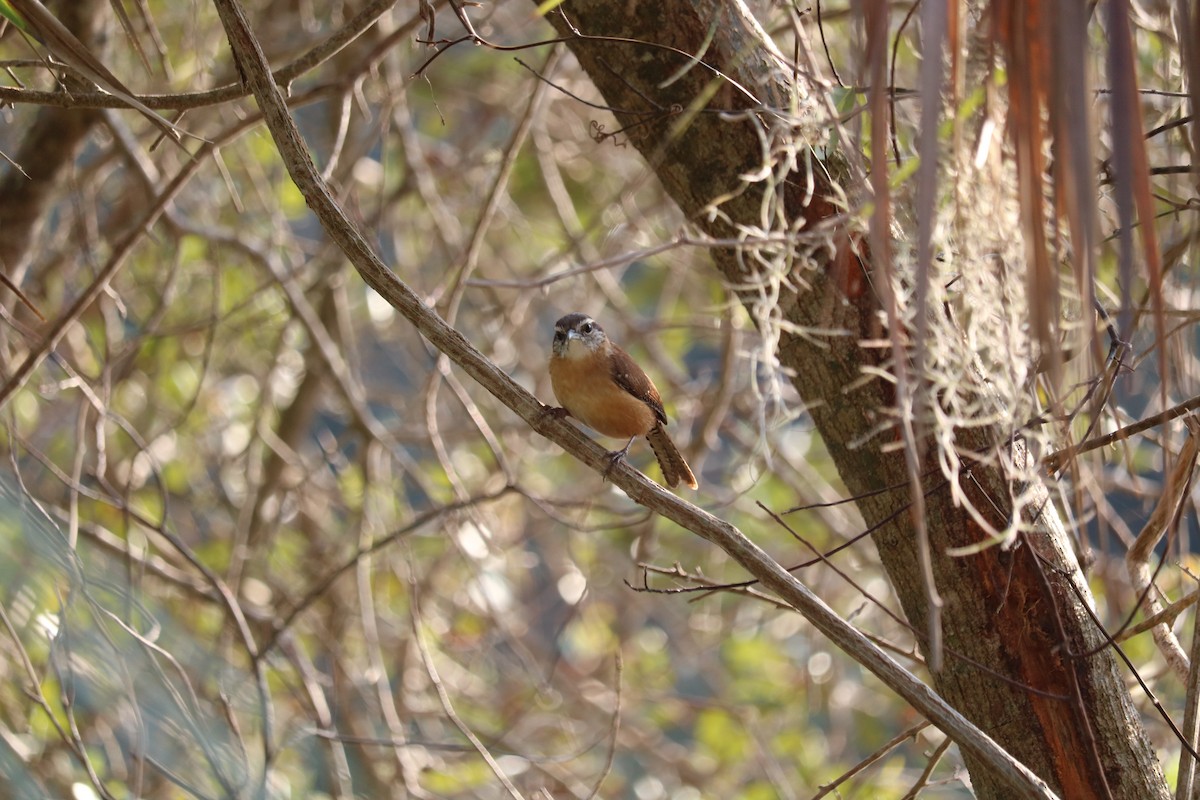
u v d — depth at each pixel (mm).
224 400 16625
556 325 9523
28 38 7301
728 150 7164
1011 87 4609
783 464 14789
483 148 16750
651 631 17969
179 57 13602
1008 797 6723
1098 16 7445
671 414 15836
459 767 13984
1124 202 4129
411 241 16703
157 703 8031
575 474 17469
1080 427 7680
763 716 16078
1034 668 6633
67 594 7797
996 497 6609
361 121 14945
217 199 15312
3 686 9938
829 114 5879
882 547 7027
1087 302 4285
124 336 14836
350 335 14281
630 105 7500
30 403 13938
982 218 5492
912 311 6094
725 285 6555
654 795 16078
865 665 5910
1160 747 10547
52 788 9391
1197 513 7895
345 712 14133
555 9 7711
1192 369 7027
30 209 11188
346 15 13188
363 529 13125
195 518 16328
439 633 15984
